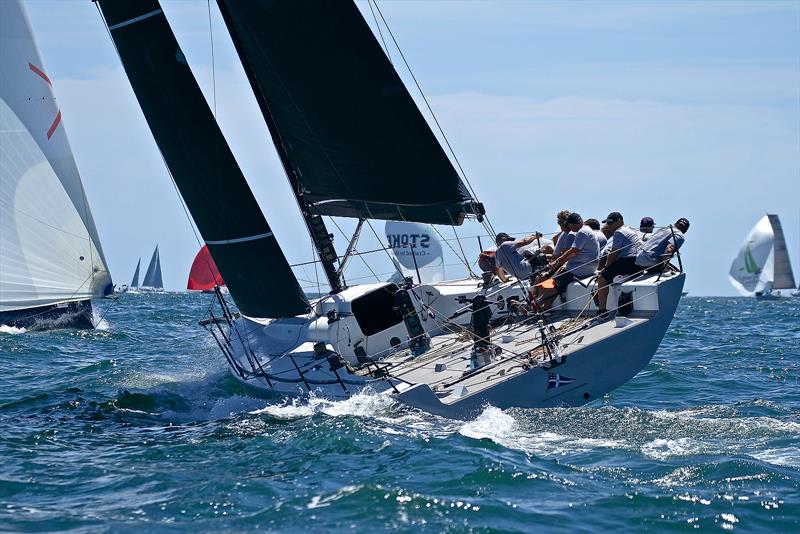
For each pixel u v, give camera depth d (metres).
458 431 20.92
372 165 26.69
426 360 24.47
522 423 21.81
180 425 23.69
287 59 26.38
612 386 23.75
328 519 15.73
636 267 25.41
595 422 22.39
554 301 27.12
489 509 16.14
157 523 15.73
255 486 17.58
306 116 26.78
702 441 20.98
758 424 22.83
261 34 26.34
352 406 22.09
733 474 18.12
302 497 16.80
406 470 18.28
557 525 15.54
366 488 16.97
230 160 26.34
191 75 26.47
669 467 18.66
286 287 26.47
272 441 20.78
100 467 19.31
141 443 21.59
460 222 27.14
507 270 27.08
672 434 21.50
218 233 27.25
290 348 25.84
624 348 23.66
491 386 21.78
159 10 26.52
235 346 28.08
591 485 17.52
